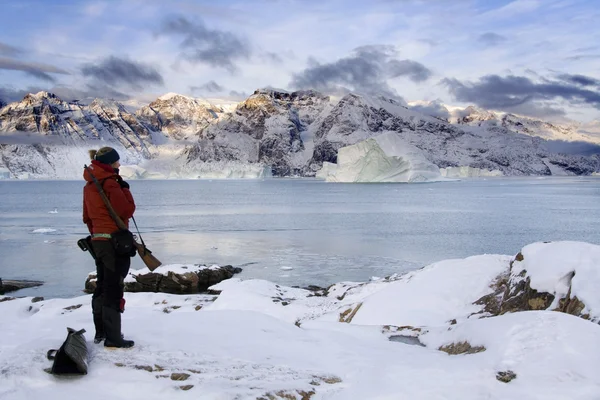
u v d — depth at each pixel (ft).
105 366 15.16
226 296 48.44
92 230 17.10
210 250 112.06
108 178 17.03
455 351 19.07
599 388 13.84
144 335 18.51
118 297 16.98
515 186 536.83
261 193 413.39
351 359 17.63
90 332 19.85
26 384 14.02
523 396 13.79
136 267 92.58
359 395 14.57
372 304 38.24
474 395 14.19
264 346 18.31
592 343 15.61
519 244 120.57
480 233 141.38
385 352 18.67
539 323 17.06
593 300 26.43
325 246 117.29
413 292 38.17
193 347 17.46
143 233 144.77
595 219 181.27
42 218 199.93
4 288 73.56
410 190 428.15
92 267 92.12
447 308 35.76
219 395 13.60
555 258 30.78
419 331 23.06
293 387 14.66
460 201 289.53
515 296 31.78
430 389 14.67
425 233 142.20
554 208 236.84
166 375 14.74
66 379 14.40
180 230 152.15
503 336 17.07
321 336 20.36
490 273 38.22
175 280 72.84
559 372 14.57
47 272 87.51
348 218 189.26
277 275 83.92
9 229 159.63
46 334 20.15
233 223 172.76
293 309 45.11
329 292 54.03
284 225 165.37
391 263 94.79
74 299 44.34
